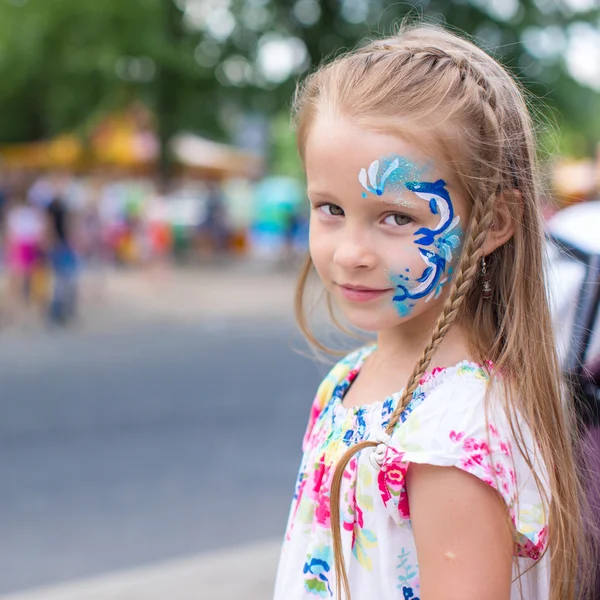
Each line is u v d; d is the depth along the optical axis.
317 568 1.07
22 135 22.42
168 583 2.89
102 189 17.36
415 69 1.00
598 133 14.78
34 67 15.72
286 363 7.14
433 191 0.96
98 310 10.48
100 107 15.57
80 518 3.58
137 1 13.91
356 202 0.98
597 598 1.13
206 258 17.06
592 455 1.23
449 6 13.34
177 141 17.00
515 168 1.03
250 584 2.88
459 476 0.91
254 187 20.45
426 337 1.06
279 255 15.80
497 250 1.06
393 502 0.95
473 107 0.98
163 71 14.92
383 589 0.99
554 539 0.98
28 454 4.46
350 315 1.02
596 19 13.89
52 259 9.35
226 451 4.52
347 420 1.09
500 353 1.04
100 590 2.85
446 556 0.91
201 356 7.52
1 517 3.59
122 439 4.75
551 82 13.97
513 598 1.00
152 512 3.64
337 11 14.23
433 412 0.95
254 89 15.05
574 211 1.75
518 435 0.97
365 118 0.97
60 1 13.96
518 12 13.67
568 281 1.54
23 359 7.34
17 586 2.94
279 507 3.71
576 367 1.40
